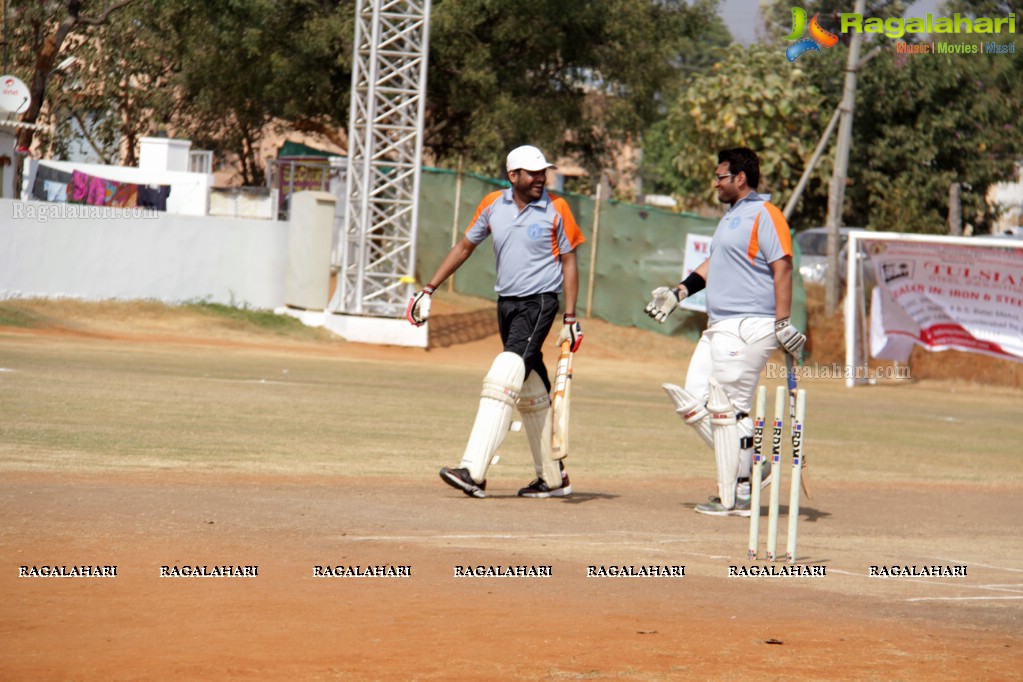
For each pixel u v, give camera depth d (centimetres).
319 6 13250
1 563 2073
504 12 13175
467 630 1716
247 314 11288
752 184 3083
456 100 13575
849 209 16338
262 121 15725
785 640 1709
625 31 13762
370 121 11056
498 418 3194
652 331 12188
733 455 3045
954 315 10331
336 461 3844
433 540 2478
